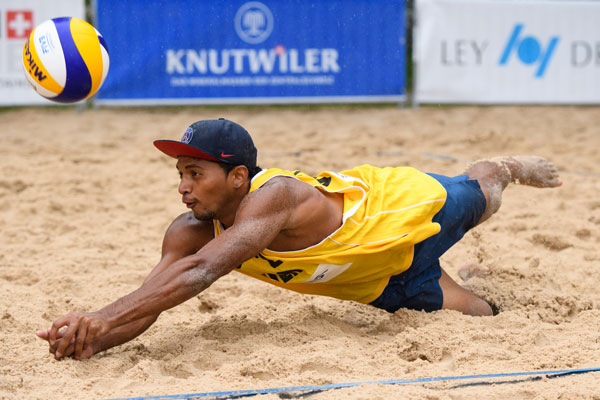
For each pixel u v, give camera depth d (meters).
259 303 14.36
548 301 14.04
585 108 44.00
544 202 22.91
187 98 39.25
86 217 21.77
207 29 38.91
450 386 10.45
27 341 12.46
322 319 13.50
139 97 39.09
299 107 45.34
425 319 13.14
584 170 27.98
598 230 19.66
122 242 19.42
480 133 33.91
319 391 10.29
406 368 11.24
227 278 16.38
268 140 33.75
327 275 12.48
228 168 11.58
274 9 39.06
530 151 31.41
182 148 11.32
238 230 11.20
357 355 11.74
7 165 27.19
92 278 16.28
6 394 10.34
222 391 10.41
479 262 17.20
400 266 12.75
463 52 40.44
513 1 40.25
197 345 12.28
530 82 40.81
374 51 39.88
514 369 11.09
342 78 39.84
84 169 27.20
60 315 14.18
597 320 13.11
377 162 29.00
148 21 38.53
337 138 34.41
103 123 38.81
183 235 12.51
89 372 11.30
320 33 39.44
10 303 14.49
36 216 21.88
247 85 39.38
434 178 13.39
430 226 12.53
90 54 16.08
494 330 12.60
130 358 11.98
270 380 10.98
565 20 40.56
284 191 11.57
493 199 14.10
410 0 42.31
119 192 24.58
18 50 37.97
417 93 40.78
